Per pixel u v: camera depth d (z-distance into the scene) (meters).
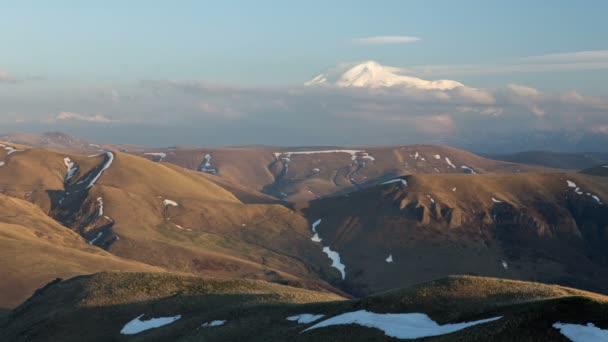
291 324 61.53
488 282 61.38
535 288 60.25
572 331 39.16
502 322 42.94
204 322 68.31
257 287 89.69
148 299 80.94
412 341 47.16
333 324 55.00
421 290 58.75
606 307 40.38
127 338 70.31
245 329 62.53
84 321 77.06
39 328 77.88
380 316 54.47
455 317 50.34
